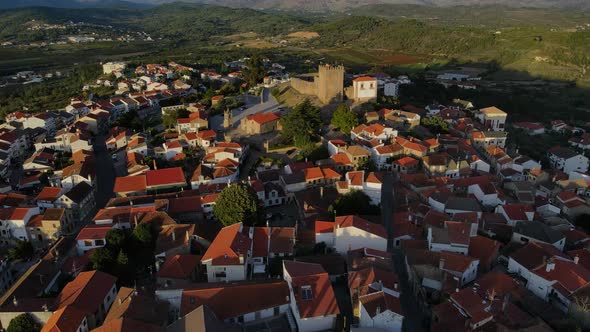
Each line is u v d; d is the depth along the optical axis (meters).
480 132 172.00
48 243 115.69
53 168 159.88
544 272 76.62
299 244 91.00
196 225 99.50
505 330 61.59
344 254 88.25
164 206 111.00
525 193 124.50
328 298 67.81
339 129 159.00
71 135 178.62
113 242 95.12
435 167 131.75
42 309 74.69
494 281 74.75
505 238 97.38
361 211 105.44
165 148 155.50
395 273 79.06
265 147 152.88
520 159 153.62
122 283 86.06
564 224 105.56
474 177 126.00
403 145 141.50
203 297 69.38
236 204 98.56
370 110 172.88
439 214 101.50
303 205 113.06
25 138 192.62
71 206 123.44
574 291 71.69
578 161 167.38
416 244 90.25
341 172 133.00
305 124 151.38
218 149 142.88
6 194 130.62
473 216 99.25
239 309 68.69
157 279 81.75
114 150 174.75
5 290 98.12
